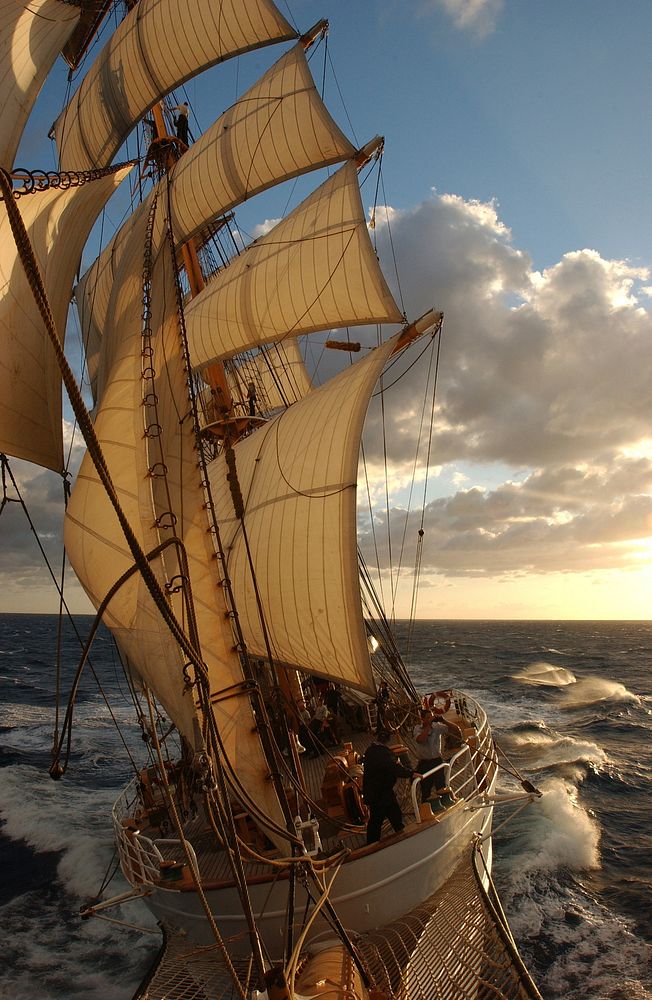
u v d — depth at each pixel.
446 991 6.60
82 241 7.81
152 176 21.86
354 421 13.73
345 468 13.18
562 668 62.19
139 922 13.14
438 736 9.28
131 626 6.61
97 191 8.21
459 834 9.37
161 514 6.64
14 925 13.25
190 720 5.98
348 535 12.53
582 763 23.81
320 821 9.06
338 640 12.20
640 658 74.75
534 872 14.55
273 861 5.95
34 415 6.83
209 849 9.01
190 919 8.23
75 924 13.22
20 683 49.72
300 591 12.78
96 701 41.75
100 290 19.86
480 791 10.38
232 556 14.37
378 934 7.74
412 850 8.16
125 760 26.19
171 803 5.33
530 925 12.38
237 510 10.62
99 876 15.29
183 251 21.53
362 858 7.73
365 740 13.31
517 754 25.94
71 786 22.66
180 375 7.40
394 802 8.12
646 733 30.28
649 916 12.64
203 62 19.84
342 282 17.77
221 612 6.32
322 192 19.19
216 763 4.95
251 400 21.00
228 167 19.92
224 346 19.73
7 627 140.62
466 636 125.62
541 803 19.20
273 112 19.44
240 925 7.73
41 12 8.09
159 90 20.12
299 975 6.68
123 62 19.94
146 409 7.07
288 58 20.11
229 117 20.52
